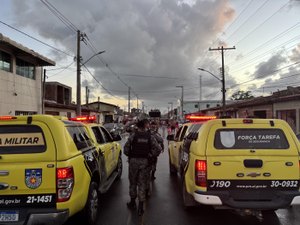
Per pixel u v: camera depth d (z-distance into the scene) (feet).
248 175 17.30
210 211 21.54
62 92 130.21
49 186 15.02
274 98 81.97
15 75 67.51
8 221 14.93
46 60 76.89
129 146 22.16
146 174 21.97
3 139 15.66
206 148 17.70
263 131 18.16
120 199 24.88
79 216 18.04
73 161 15.89
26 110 72.64
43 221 14.80
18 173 15.03
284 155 17.49
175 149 32.32
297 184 17.35
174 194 26.48
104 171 23.95
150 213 21.22
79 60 86.74
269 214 20.95
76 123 20.24
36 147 15.46
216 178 17.38
